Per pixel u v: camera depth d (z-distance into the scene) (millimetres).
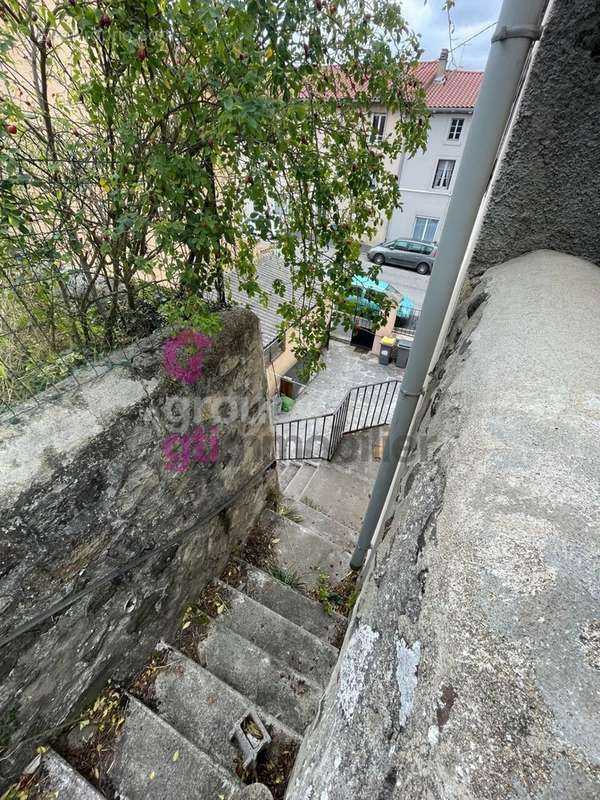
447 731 356
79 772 1342
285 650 1937
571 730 307
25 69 1158
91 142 1226
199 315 1333
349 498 3719
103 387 1307
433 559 482
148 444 1390
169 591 1770
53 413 1188
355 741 501
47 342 1327
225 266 1778
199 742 1481
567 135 1084
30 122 1123
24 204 1057
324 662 1907
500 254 1299
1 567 975
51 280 1245
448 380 963
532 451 514
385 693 477
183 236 1222
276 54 1269
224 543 2266
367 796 423
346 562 2551
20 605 1048
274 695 1701
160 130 1280
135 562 1475
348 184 1918
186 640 1875
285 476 4043
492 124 1038
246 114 1031
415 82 1833
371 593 766
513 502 460
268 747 1482
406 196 12500
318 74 1628
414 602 480
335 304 2387
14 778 1244
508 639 363
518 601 377
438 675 386
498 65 968
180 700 1593
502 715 335
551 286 945
